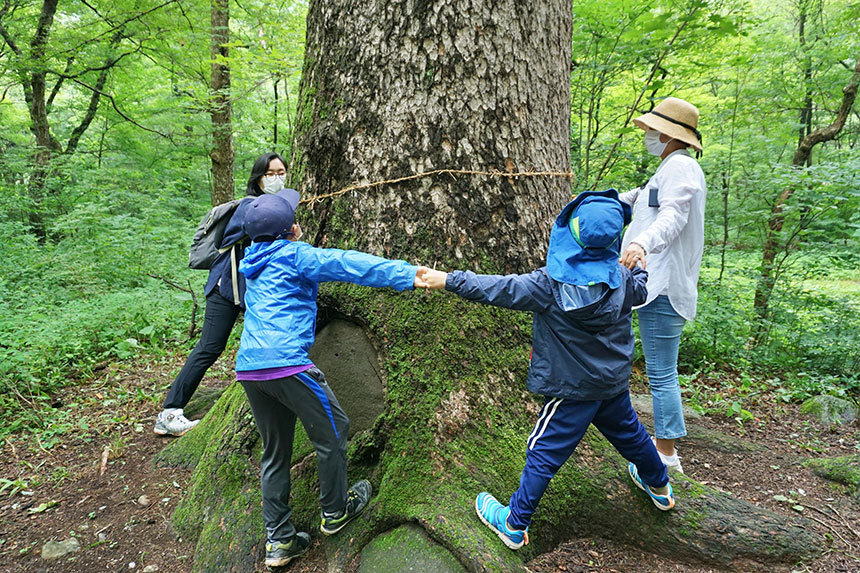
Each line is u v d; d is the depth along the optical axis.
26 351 3.98
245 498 2.21
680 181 2.19
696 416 3.41
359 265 1.78
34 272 6.32
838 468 2.62
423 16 2.16
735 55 5.34
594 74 5.17
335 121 2.34
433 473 2.04
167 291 5.84
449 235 2.21
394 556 1.85
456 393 2.13
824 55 6.50
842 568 1.94
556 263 1.68
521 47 2.26
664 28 4.61
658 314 2.32
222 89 7.97
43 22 7.86
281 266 1.87
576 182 5.50
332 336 2.39
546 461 1.80
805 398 3.82
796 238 5.18
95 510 2.44
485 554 1.77
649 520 2.08
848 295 5.13
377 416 2.26
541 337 1.78
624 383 1.79
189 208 9.59
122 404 3.56
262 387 1.83
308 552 2.05
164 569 2.09
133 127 10.59
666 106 2.35
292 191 2.17
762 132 6.78
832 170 4.45
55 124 12.73
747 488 2.55
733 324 4.85
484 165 2.23
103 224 7.21
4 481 2.62
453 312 2.19
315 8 2.43
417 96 2.20
